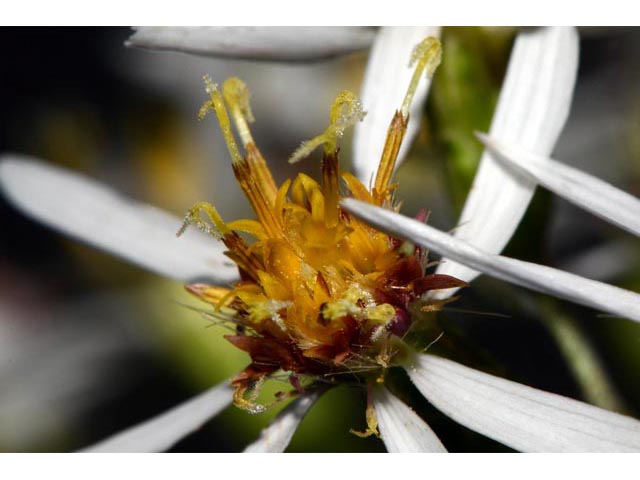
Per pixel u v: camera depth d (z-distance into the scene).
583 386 0.05
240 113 0.05
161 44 0.05
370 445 0.05
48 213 0.05
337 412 0.05
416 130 0.05
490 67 0.05
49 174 0.05
